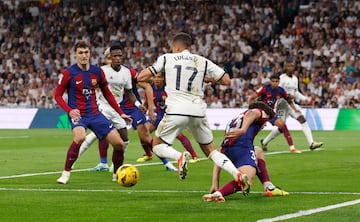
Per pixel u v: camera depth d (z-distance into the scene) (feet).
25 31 232.94
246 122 54.80
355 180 70.38
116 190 62.23
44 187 64.69
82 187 64.69
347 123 174.09
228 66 202.80
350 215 47.47
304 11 215.72
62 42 227.61
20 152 108.58
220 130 173.99
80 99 67.97
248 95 188.03
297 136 150.61
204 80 58.70
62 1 237.25
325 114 175.94
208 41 214.07
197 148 116.47
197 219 46.32
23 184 67.15
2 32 235.20
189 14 223.30
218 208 50.88
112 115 80.53
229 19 218.18
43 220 46.16
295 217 46.70
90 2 235.61
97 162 92.43
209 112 179.01
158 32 222.28
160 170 81.30
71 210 50.29
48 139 140.77
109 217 47.24
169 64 57.77
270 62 197.57
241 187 53.16
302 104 182.50
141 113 87.86
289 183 67.67
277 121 107.24
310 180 70.38
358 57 193.67
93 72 67.97
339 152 107.86
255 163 55.42
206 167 84.23
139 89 192.03
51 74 216.74
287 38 207.00
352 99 180.04
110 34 225.97
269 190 57.62
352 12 207.41
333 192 60.54
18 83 212.64
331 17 208.85
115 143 68.49
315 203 53.36
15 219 46.55
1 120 193.16
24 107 201.57
